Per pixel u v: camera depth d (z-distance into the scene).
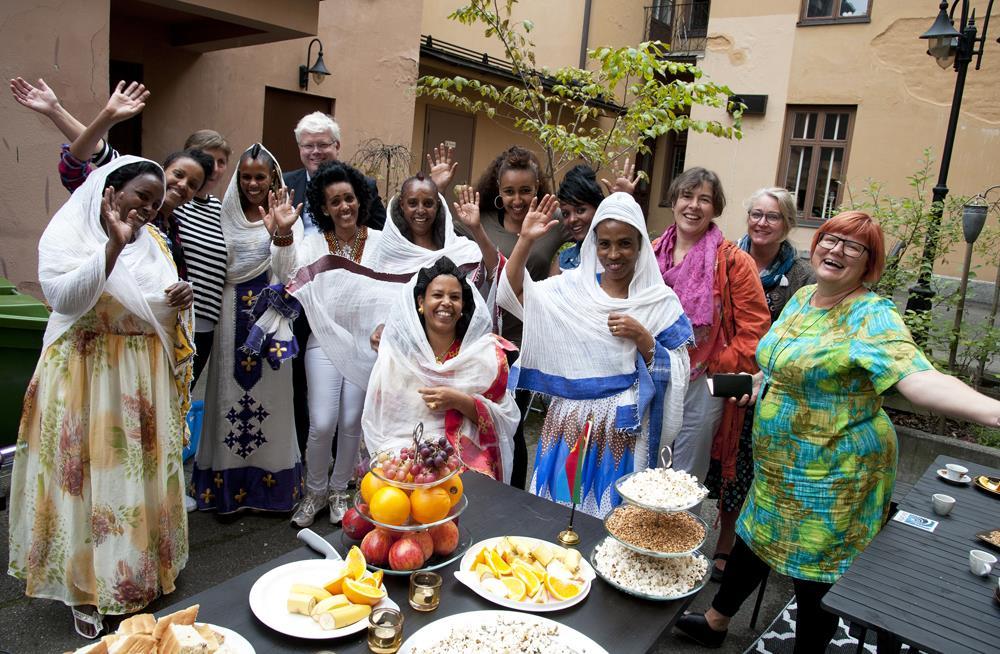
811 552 2.23
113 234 2.24
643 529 1.84
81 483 2.42
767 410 2.32
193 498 3.50
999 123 8.13
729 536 3.23
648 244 2.65
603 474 2.62
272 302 3.15
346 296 3.22
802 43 9.25
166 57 5.58
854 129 9.04
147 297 2.51
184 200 2.95
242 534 3.31
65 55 4.25
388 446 2.60
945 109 8.42
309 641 1.49
